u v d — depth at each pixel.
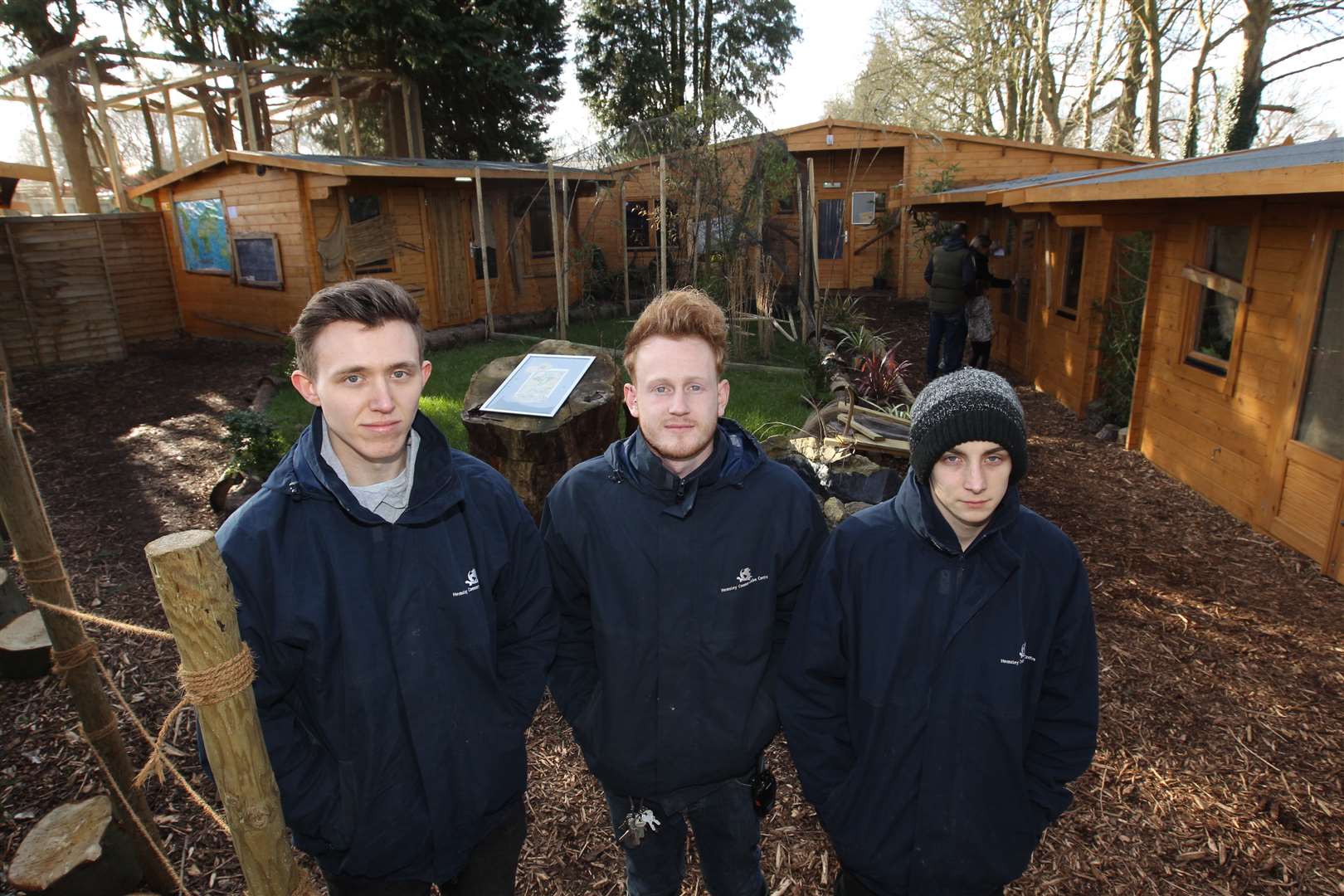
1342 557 4.45
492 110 22.69
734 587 1.85
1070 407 8.48
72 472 7.07
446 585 1.63
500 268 14.73
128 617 4.40
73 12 16.34
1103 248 7.73
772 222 10.57
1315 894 2.46
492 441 3.99
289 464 1.58
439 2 20.72
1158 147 16.86
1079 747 1.72
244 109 17.19
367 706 1.55
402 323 1.54
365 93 21.78
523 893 2.52
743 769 1.93
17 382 10.88
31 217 11.66
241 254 12.97
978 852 1.73
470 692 1.68
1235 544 5.02
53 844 2.45
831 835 1.85
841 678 1.83
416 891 1.71
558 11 22.86
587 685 2.03
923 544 1.73
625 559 1.85
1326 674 3.63
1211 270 5.84
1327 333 4.60
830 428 5.95
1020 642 1.66
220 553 1.45
